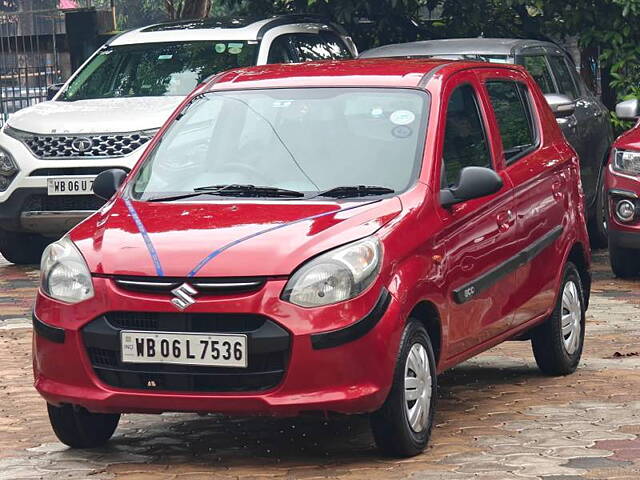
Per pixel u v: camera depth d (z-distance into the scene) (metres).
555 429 8.21
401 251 7.48
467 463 7.37
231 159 8.46
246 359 7.08
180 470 7.40
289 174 8.23
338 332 7.07
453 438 8.02
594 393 9.36
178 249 7.35
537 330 9.82
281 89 8.84
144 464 7.57
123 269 7.33
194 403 7.18
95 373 7.41
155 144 8.80
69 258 7.57
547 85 16.62
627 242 15.04
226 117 8.75
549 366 9.95
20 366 10.74
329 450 7.81
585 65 22.92
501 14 21.39
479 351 8.57
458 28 21.31
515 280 9.01
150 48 16.80
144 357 7.22
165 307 7.19
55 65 24.73
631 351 11.06
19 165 15.75
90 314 7.37
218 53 16.45
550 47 17.39
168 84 16.33
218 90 9.00
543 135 9.98
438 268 7.82
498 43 16.56
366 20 21.95
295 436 8.21
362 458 7.57
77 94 16.70
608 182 15.22
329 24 17.94
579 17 19.97
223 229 7.51
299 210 7.70
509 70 9.93
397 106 8.50
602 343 11.47
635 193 14.96
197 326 7.19
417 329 7.56
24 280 15.70
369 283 7.21
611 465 7.25
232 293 7.15
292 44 16.86
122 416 8.94
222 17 17.86
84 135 15.62
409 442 7.46
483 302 8.49
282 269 7.15
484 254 8.48
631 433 8.08
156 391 7.25
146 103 15.96
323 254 7.23
